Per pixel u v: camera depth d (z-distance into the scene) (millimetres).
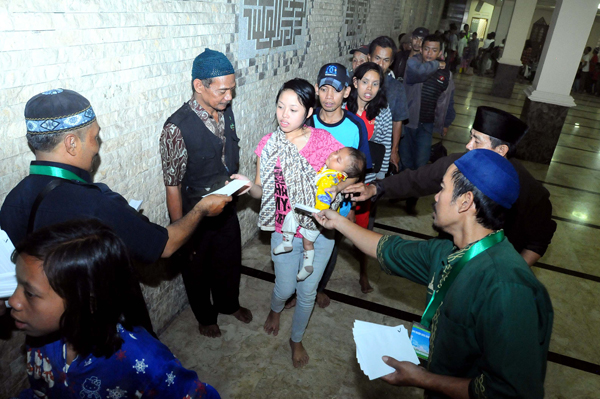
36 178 1299
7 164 1459
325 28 4402
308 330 2891
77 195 1269
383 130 3111
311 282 2371
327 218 1917
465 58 16594
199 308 2631
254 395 2344
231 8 2611
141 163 2154
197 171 2213
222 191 1791
